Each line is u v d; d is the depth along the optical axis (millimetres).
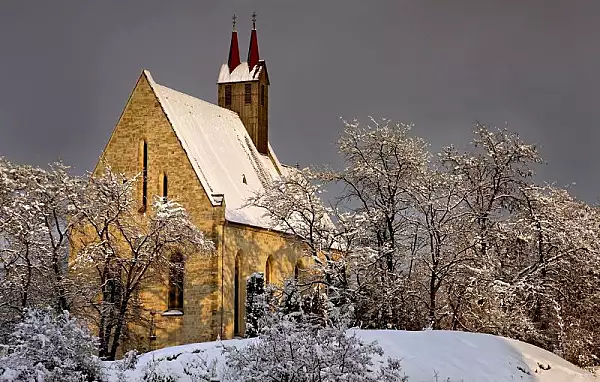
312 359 30047
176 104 75438
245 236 71750
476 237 60344
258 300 33938
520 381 37375
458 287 58844
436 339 39500
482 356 38625
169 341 68062
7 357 31734
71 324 32812
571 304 61156
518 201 65938
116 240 65500
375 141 66625
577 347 54844
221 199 68750
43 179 63844
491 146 66625
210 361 36281
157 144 71438
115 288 62875
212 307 67250
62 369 31609
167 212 63500
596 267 61781
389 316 59312
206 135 77812
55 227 66375
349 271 62188
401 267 62781
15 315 60531
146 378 35031
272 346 30438
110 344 66562
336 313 32438
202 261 67812
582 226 64375
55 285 61562
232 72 90062
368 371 30281
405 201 64250
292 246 78375
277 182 68062
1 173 63688
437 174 64625
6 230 61562
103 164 72812
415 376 35312
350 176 66750
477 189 65875
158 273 65312
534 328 56531
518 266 64812
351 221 64312
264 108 90625
